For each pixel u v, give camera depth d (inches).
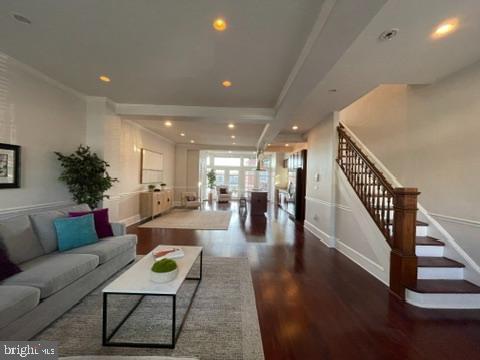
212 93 161.0
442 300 96.1
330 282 117.9
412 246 102.7
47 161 143.2
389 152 158.2
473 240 102.9
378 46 85.7
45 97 140.9
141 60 119.6
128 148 240.4
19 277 76.4
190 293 103.1
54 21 90.8
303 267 137.3
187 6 81.0
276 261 146.3
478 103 99.8
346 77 112.1
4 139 119.0
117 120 191.6
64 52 113.3
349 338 76.8
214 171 574.6
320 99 144.5
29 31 97.2
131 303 93.5
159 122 247.4
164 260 82.1
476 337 78.6
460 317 89.4
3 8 83.7
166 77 138.1
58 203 151.3
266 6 79.7
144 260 96.9
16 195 125.2
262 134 277.4
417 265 104.6
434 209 122.5
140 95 167.6
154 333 76.4
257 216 311.7
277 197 445.7
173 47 107.1
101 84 149.6
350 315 89.7
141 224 247.0
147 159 283.9
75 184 153.1
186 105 187.0
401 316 89.5
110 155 181.9
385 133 162.4
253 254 158.6
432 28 75.0
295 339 75.7
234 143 380.5
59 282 79.5
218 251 163.8
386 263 116.6
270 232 222.7
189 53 111.9
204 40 101.0
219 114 189.8
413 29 75.6
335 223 178.5
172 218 285.0
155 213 277.1
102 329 76.2
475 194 101.9
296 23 88.0
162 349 69.9
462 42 83.4
